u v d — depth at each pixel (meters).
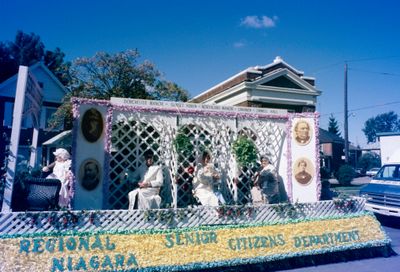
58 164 8.40
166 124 8.87
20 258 5.70
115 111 8.41
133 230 6.52
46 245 5.91
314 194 9.52
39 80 25.59
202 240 6.88
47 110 25.73
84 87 21.23
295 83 17.61
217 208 7.48
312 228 7.94
